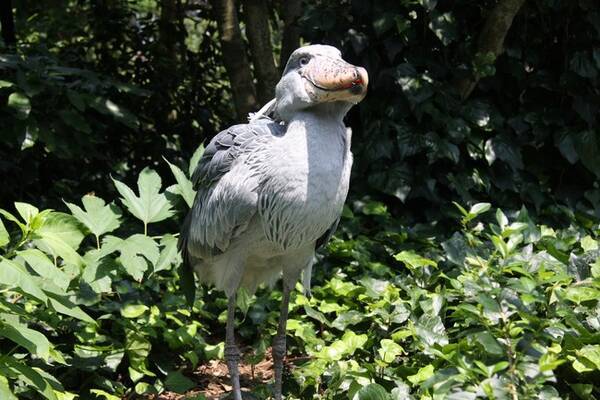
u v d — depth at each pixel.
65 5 9.80
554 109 7.53
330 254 6.47
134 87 7.13
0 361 4.18
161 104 8.27
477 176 7.18
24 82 6.54
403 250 6.51
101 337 5.26
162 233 6.70
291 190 4.36
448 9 7.12
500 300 4.42
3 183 7.05
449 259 5.51
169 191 5.43
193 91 8.70
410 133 7.01
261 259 4.91
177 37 8.98
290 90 4.40
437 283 5.76
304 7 7.86
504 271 4.95
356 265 6.38
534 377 3.88
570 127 7.54
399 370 4.78
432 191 6.98
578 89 7.47
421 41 7.18
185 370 5.61
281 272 5.21
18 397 4.67
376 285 5.77
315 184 4.37
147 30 8.89
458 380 3.93
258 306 6.04
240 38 7.88
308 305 5.74
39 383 4.21
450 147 6.96
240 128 4.68
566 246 5.82
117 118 6.84
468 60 7.23
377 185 7.00
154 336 5.37
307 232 4.51
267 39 8.00
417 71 7.21
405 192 6.96
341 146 4.46
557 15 7.49
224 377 5.61
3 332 4.08
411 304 5.35
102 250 4.82
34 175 7.09
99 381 5.03
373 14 6.96
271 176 4.39
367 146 7.07
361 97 4.30
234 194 4.50
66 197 7.36
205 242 4.84
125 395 5.21
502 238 4.91
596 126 7.66
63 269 5.10
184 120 8.48
